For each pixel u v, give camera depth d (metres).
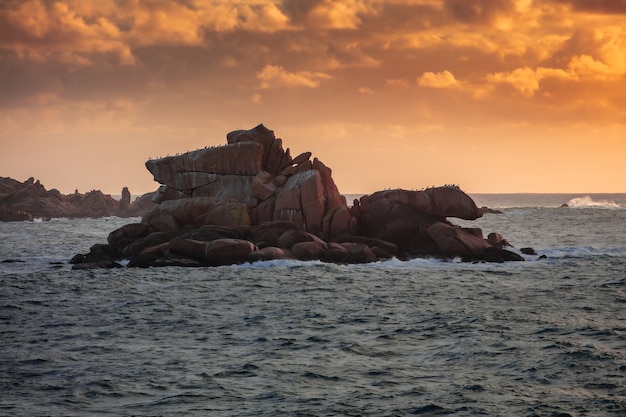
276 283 48.66
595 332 32.38
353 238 60.25
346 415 22.11
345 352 29.89
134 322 36.53
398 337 32.53
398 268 55.47
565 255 65.25
